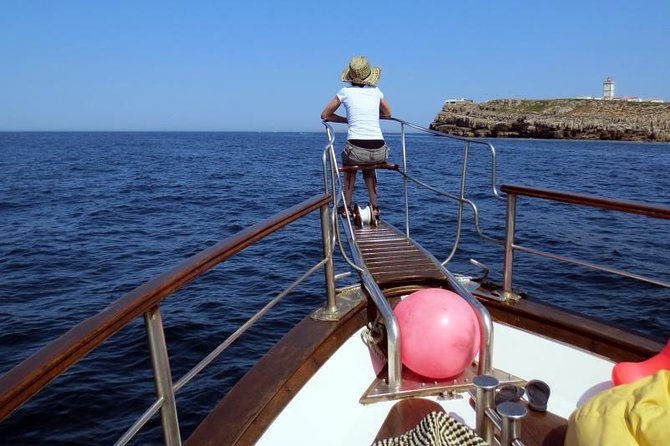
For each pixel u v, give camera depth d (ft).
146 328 4.91
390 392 8.62
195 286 31.35
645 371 7.41
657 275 31.12
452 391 8.71
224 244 6.11
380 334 9.32
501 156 162.61
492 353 8.99
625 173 105.29
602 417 5.67
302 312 27.02
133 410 18.58
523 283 29.53
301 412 7.79
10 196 79.36
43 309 28.68
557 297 27.32
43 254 41.55
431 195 68.33
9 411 3.21
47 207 68.39
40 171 127.54
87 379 20.53
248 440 6.76
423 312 8.55
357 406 8.50
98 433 17.35
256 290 30.58
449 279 10.99
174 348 23.08
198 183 97.91
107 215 61.52
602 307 25.88
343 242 15.17
